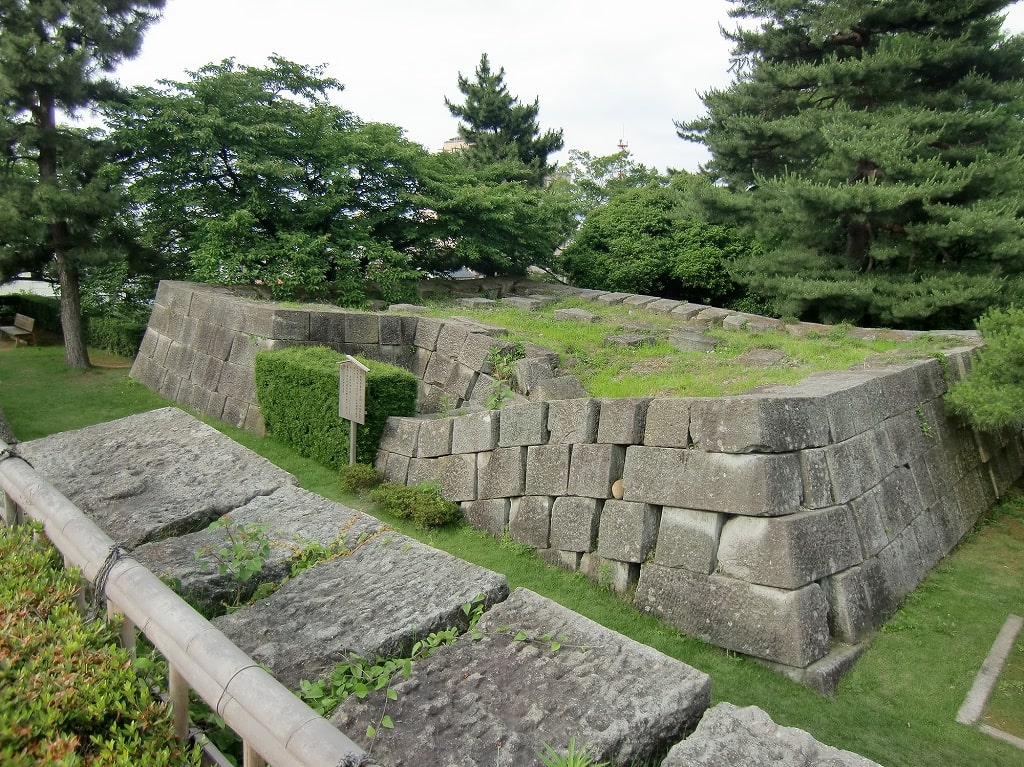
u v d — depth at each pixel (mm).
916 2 12953
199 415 11000
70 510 3264
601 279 17312
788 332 11125
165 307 12641
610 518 5953
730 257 16578
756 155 15352
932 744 4223
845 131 12594
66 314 13508
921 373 7320
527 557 6535
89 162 12477
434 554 3783
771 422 5074
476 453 7270
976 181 12203
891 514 6074
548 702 2736
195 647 2312
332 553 3912
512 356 8938
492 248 15695
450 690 2812
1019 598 6027
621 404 5977
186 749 2400
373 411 8273
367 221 14641
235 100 13602
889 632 5383
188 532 4238
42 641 2518
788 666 4797
